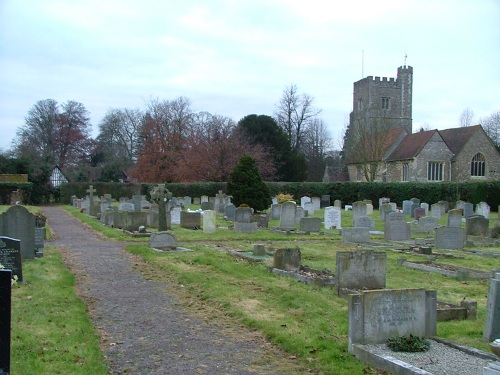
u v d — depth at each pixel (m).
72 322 9.92
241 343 9.19
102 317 10.84
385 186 60.84
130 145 102.62
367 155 76.12
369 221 29.44
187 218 30.83
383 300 8.71
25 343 8.54
